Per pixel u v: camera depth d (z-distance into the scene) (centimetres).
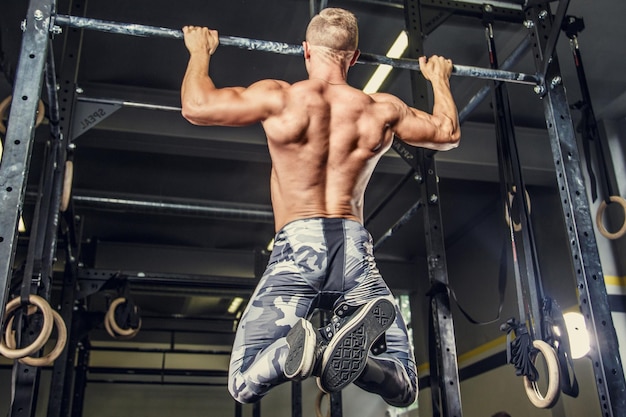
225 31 477
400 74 518
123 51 490
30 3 203
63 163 313
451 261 860
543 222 653
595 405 520
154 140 527
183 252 827
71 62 335
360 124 185
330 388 155
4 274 169
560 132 250
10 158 182
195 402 1066
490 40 318
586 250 232
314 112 181
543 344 226
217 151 547
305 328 154
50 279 295
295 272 171
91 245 768
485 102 547
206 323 1130
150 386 1059
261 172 667
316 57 195
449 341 314
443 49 493
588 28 468
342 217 177
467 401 767
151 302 1034
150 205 578
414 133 196
